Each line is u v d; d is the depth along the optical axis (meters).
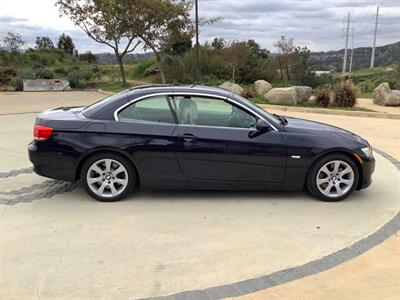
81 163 5.41
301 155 5.43
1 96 22.80
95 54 51.44
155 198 5.59
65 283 3.53
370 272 3.79
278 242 4.36
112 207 5.26
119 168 5.42
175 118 5.46
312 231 4.64
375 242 4.39
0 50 41.44
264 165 5.43
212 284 3.56
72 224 4.73
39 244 4.23
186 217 4.97
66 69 37.97
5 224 4.71
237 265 3.87
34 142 5.46
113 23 25.44
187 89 5.59
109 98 5.73
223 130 5.42
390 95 17.72
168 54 32.00
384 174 7.01
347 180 5.60
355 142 5.60
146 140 5.33
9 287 3.46
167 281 3.59
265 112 5.76
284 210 5.26
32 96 23.00
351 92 17.20
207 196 5.70
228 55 31.70
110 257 3.98
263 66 32.81
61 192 5.80
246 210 5.23
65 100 20.48
